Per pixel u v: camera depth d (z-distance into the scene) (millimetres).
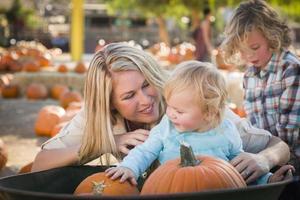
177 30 37188
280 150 3102
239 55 3889
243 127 3289
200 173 2551
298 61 3773
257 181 2910
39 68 14914
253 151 3264
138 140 3125
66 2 49312
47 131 8211
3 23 36000
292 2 20734
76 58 22812
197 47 14898
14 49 23656
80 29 22766
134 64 3189
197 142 2893
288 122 3715
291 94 3717
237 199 2324
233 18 3846
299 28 38625
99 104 3129
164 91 2949
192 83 2799
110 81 3133
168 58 17203
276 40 3740
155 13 27391
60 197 2254
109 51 3223
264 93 3832
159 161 2973
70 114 7430
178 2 23250
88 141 3125
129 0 28797
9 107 11594
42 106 11750
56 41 36375
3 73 18266
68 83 13531
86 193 2764
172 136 2934
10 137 8219
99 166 3041
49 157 3152
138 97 3189
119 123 3340
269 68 3812
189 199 2248
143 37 38344
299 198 3389
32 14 39750
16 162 6449
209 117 2854
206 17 14945
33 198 2326
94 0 47812
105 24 44719
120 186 2771
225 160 2857
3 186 2645
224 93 2854
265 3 3834
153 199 2225
